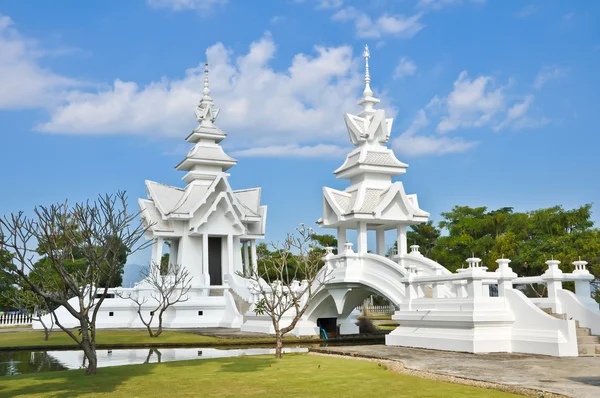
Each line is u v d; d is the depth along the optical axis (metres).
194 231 57.53
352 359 21.30
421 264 34.22
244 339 35.06
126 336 39.47
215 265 61.84
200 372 18.17
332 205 36.34
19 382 16.61
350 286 33.72
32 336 40.44
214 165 62.28
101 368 19.88
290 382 15.70
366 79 40.16
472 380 15.14
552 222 60.25
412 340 25.56
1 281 50.34
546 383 14.55
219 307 51.44
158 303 51.53
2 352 31.39
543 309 24.75
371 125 38.06
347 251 33.66
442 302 24.88
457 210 81.00
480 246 71.31
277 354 23.19
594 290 48.22
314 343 35.12
